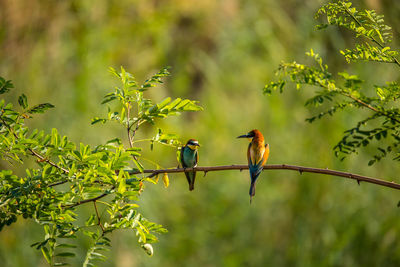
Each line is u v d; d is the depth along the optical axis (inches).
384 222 563.8
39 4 590.2
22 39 573.0
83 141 562.3
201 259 655.1
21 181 196.2
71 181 195.8
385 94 198.1
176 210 665.6
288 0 714.8
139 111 217.5
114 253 573.6
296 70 212.5
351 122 560.1
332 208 595.5
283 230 629.9
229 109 714.8
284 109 661.3
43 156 213.6
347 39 596.1
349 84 200.1
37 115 540.4
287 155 639.8
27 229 512.1
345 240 569.3
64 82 580.4
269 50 699.4
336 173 211.6
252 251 641.0
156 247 624.1
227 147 702.5
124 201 200.1
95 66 601.6
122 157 197.5
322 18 630.5
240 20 748.0
